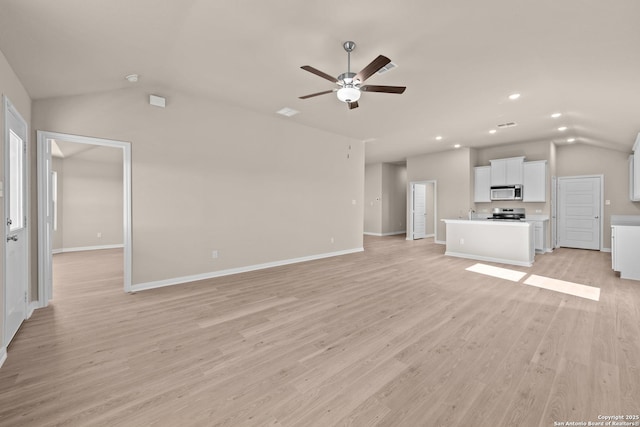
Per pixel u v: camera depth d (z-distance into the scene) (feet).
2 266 7.21
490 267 17.29
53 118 11.04
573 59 9.97
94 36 8.05
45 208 10.93
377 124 18.86
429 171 29.07
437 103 14.74
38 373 6.57
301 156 19.08
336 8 7.64
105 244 25.52
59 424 5.03
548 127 19.26
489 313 10.08
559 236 25.52
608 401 5.54
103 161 25.18
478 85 12.45
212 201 15.03
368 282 14.05
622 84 11.21
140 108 12.85
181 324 9.23
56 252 22.89
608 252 22.84
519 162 23.76
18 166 9.27
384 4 7.47
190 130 14.23
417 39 9.04
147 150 13.05
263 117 17.02
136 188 12.80
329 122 18.49
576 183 24.62
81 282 14.11
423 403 5.57
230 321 9.46
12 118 8.40
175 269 13.84
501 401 5.59
